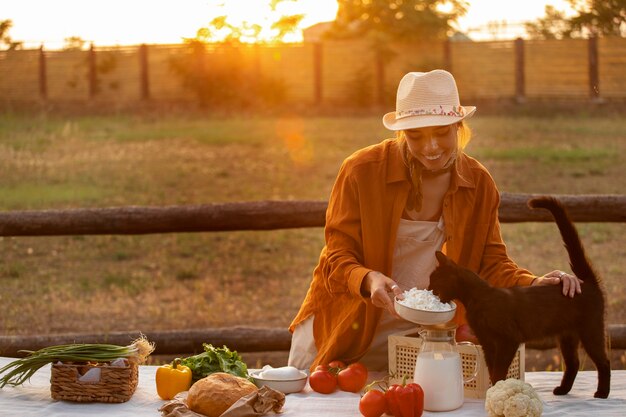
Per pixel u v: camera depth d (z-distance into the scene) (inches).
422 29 1127.0
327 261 164.1
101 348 150.9
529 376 167.0
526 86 1071.6
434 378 142.3
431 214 165.2
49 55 1125.7
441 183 163.6
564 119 952.3
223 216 251.1
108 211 253.4
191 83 1080.2
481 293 143.4
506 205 252.4
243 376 156.3
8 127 914.7
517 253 471.8
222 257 474.6
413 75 156.3
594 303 148.0
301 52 1101.1
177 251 485.4
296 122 968.9
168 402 140.5
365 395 138.5
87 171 690.8
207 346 159.3
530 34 1218.0
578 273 151.4
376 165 164.7
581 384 161.2
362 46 1095.6
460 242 163.5
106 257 474.0
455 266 145.8
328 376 153.4
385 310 167.0
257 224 251.1
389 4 1172.5
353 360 168.6
